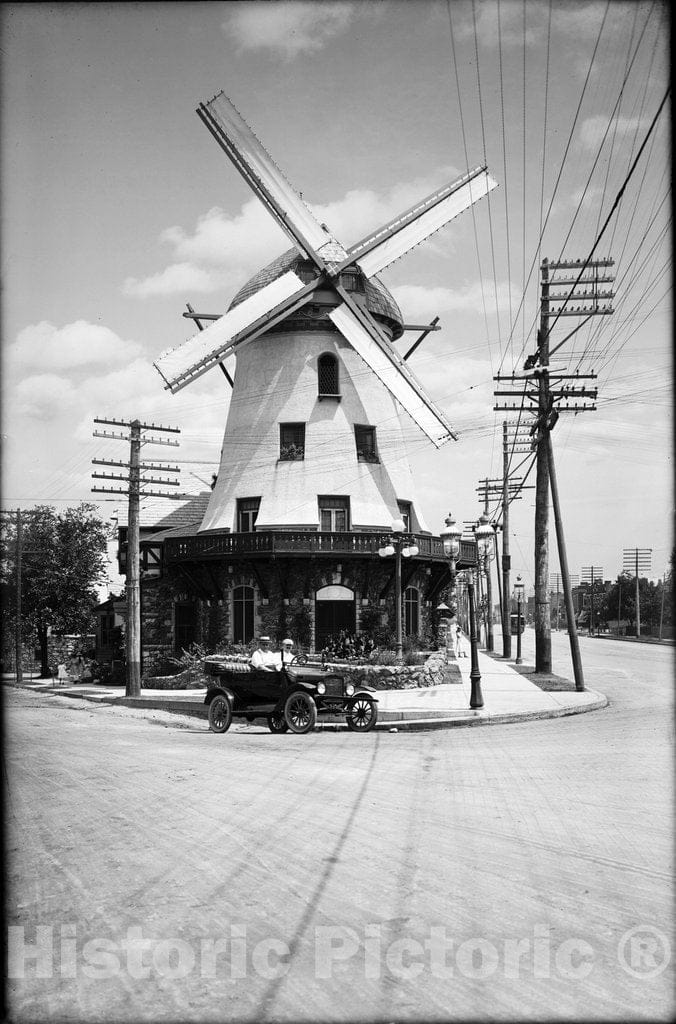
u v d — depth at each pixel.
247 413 36.84
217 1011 5.44
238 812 10.52
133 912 7.21
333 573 33.62
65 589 48.28
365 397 36.84
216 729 20.42
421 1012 5.34
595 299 29.45
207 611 35.50
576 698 25.44
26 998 5.69
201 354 34.25
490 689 28.06
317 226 35.34
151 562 38.25
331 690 20.05
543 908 7.02
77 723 23.17
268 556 32.69
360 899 7.32
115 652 48.31
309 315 36.25
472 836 9.15
